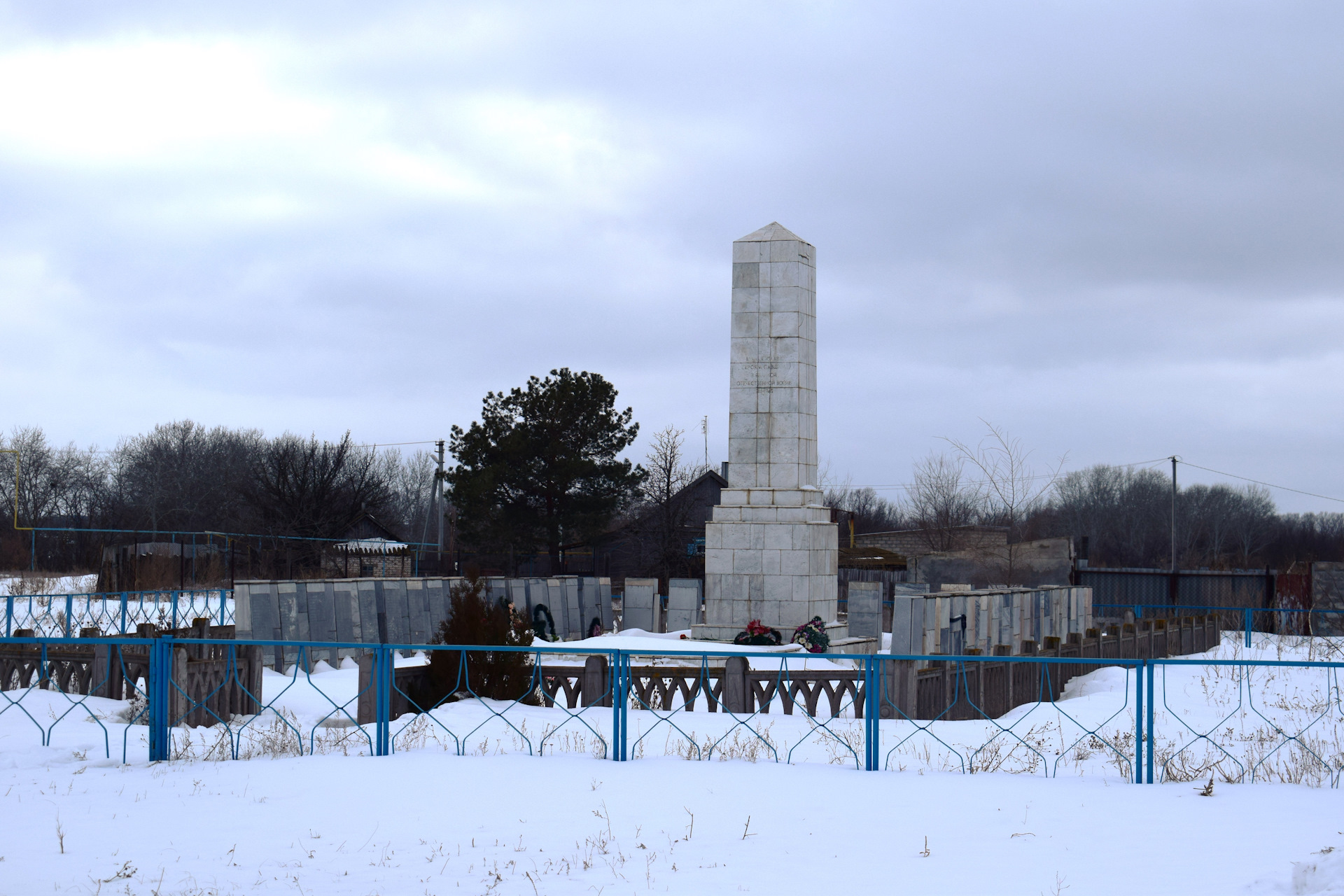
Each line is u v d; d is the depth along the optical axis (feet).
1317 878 24.40
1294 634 125.49
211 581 151.53
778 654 57.88
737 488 94.53
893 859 28.78
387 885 26.58
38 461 268.82
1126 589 142.20
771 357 94.58
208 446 273.95
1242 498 317.63
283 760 41.73
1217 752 47.37
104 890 26.12
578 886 26.40
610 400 181.06
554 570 180.75
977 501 168.04
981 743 48.70
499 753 43.16
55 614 109.40
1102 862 28.40
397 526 278.87
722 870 27.73
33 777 38.68
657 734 49.49
